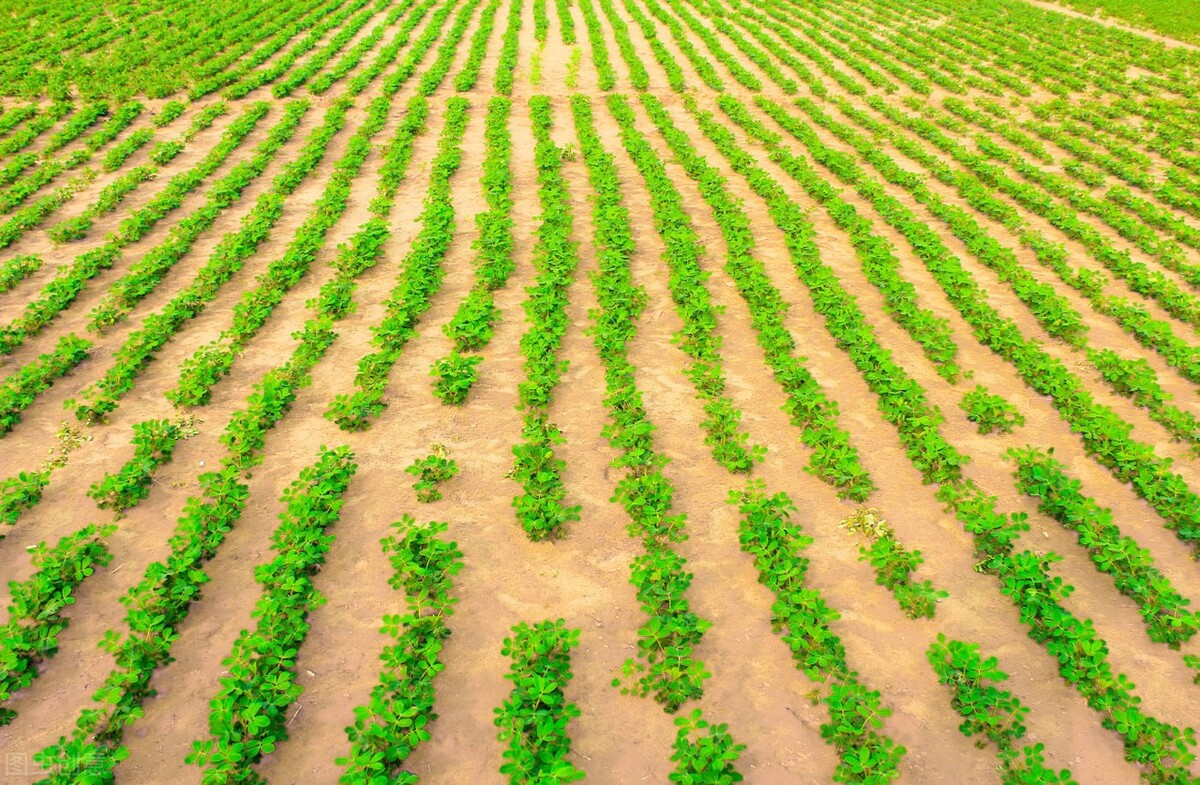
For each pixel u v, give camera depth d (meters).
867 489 9.26
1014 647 7.49
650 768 6.48
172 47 29.81
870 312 13.54
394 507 9.10
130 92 24.67
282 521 8.51
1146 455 9.55
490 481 9.57
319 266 14.79
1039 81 27.92
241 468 9.38
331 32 33.41
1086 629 7.11
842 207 16.72
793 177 19.30
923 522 8.97
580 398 11.12
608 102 24.70
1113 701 6.73
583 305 13.62
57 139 20.50
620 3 41.00
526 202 17.72
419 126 21.92
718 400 10.70
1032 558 7.90
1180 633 7.47
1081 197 17.84
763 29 36.03
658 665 7.06
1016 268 14.41
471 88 26.17
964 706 6.73
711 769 6.16
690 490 9.43
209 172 18.92
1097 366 11.62
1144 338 12.52
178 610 7.58
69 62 27.09
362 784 5.95
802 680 7.20
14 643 6.95
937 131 22.28
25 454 9.73
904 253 15.69
